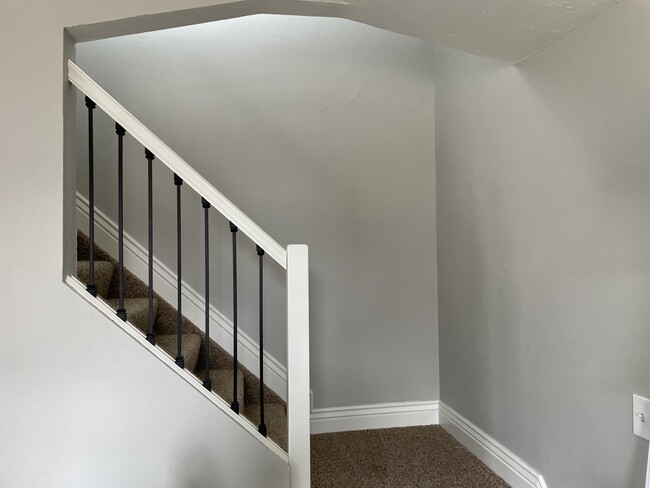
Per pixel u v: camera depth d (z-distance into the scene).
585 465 1.71
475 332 2.54
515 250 2.14
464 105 2.61
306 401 1.86
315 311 2.89
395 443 2.71
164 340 2.40
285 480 1.83
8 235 1.68
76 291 1.73
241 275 2.80
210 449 1.78
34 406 1.69
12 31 1.68
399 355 2.98
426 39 1.93
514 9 1.62
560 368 1.85
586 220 1.69
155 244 2.73
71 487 1.70
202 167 2.78
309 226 2.89
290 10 1.80
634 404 1.48
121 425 1.73
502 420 2.29
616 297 1.56
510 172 2.17
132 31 1.82
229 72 2.82
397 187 2.99
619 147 1.54
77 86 1.78
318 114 2.91
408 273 2.99
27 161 1.69
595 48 1.64
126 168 2.71
